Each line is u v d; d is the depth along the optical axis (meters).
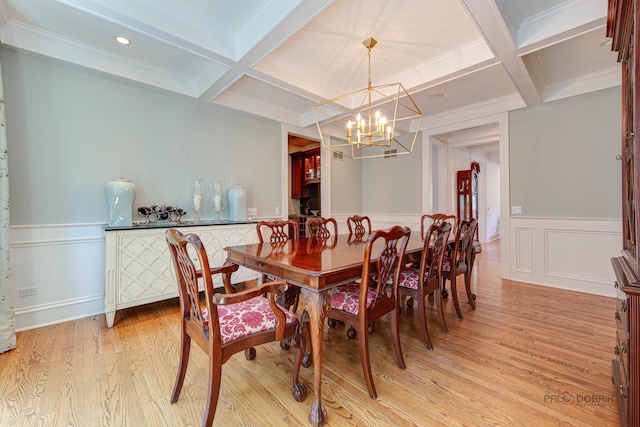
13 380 1.70
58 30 2.37
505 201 3.89
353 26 2.37
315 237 3.22
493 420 1.39
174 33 2.19
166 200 3.20
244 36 2.43
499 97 3.82
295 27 2.11
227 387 1.67
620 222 3.10
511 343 2.14
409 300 2.91
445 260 2.74
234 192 3.61
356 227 3.54
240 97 3.76
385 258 1.75
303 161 6.51
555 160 3.50
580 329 2.36
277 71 2.96
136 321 2.59
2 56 2.28
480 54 2.60
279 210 4.34
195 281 1.37
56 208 2.53
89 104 2.70
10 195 2.31
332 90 3.55
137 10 2.02
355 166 5.62
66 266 2.58
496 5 1.83
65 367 1.84
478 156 7.54
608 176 3.17
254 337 1.41
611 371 1.77
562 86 3.40
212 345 1.28
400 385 1.67
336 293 1.84
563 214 3.46
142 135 3.03
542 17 2.17
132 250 2.59
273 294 1.40
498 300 3.09
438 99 3.87
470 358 1.95
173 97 3.25
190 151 3.39
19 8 2.10
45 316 2.47
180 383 1.53
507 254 3.90
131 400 1.54
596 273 3.25
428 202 4.77
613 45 1.65
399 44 2.64
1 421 1.38
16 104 2.34
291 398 1.57
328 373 1.81
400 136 5.13
